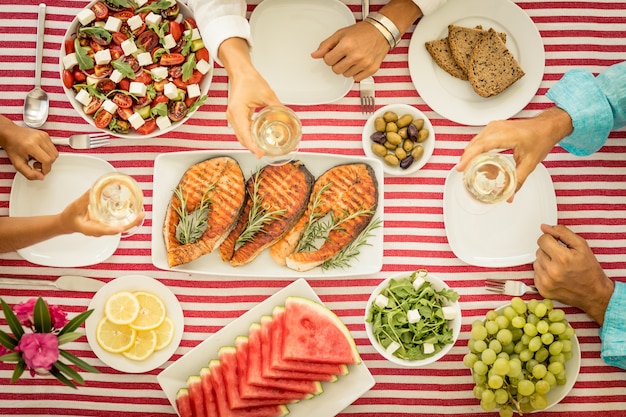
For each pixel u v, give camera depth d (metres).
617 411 1.42
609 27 1.44
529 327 1.32
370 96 1.41
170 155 1.37
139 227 1.40
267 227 1.35
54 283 1.38
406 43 1.43
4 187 1.40
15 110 1.40
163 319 1.37
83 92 1.33
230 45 1.25
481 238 1.43
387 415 1.42
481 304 1.42
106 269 1.40
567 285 1.35
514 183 1.26
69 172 1.40
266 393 1.32
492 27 1.41
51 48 1.41
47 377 1.39
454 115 1.41
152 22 1.34
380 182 1.38
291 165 1.38
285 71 1.42
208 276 1.41
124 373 1.39
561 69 1.44
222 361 1.34
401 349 1.34
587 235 1.44
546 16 1.44
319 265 1.38
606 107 1.33
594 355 1.42
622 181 1.45
